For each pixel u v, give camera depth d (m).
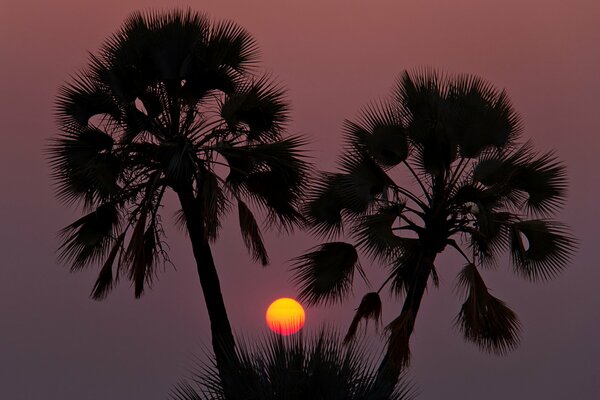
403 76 45.78
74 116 43.94
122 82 43.72
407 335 41.78
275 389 34.25
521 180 44.03
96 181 43.12
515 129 44.72
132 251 42.06
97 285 43.53
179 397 35.12
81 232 44.91
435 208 44.09
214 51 44.38
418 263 43.72
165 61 44.03
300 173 44.66
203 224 44.28
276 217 45.47
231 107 43.94
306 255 45.38
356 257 45.25
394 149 44.59
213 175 43.69
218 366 35.47
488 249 43.97
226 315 43.94
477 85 45.47
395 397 35.75
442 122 44.22
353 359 35.59
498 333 42.75
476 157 44.31
